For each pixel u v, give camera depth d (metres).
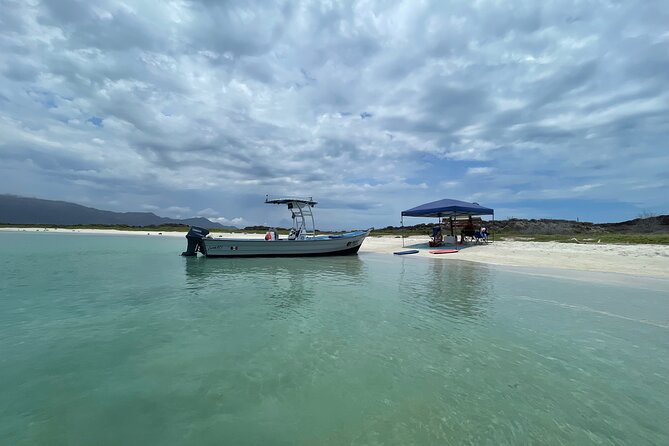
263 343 5.72
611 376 4.50
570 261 15.81
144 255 20.75
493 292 9.68
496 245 23.16
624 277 12.07
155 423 3.48
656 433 3.30
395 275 12.97
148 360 5.03
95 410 3.72
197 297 9.18
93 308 8.00
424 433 3.30
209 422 3.50
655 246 19.84
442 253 20.75
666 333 6.16
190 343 5.73
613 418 3.55
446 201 23.41
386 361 4.99
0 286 10.57
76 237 41.38
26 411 3.69
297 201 20.39
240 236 44.41
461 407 3.76
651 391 4.11
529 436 3.25
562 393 4.06
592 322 6.79
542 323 6.75
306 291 9.94
